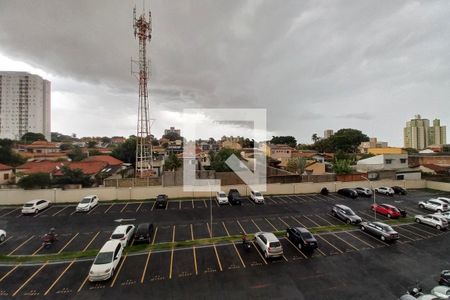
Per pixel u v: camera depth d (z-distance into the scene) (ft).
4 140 205.16
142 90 138.00
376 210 104.06
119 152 235.81
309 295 48.42
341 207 95.76
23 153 217.77
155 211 102.01
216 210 104.22
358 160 219.41
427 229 84.89
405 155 185.57
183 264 59.36
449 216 93.15
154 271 56.13
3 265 58.49
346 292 49.55
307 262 61.21
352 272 57.06
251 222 89.86
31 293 47.98
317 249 68.49
